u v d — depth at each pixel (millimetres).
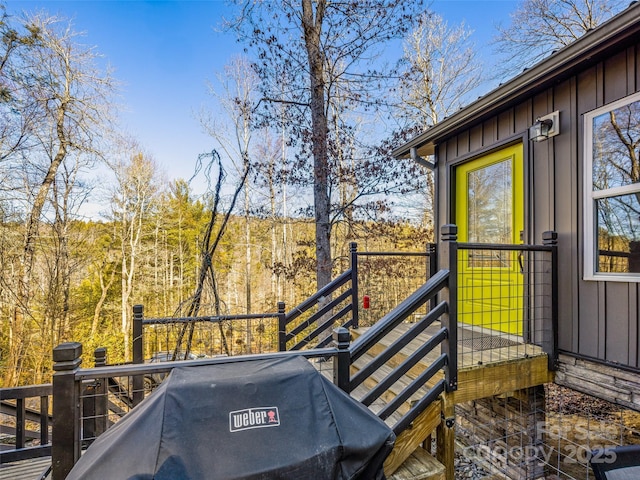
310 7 6910
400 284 7824
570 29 10523
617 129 2631
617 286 2582
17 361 9672
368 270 7027
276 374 1560
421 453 2498
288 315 3963
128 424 1339
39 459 2963
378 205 7449
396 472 2260
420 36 12227
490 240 4020
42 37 9758
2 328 10047
